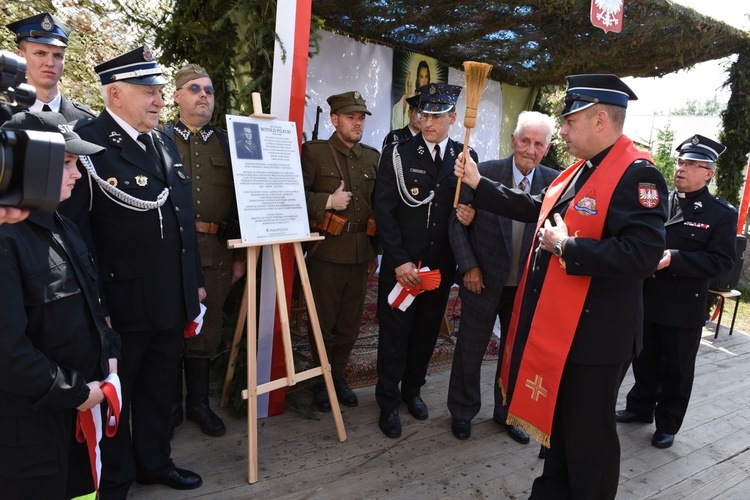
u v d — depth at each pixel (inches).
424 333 117.6
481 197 89.5
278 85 102.7
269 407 115.2
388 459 102.8
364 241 117.3
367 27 193.0
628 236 68.1
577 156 77.4
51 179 35.1
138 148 78.5
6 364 49.0
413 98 153.2
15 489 53.8
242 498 87.2
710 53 211.6
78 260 60.1
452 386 115.4
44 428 54.1
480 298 109.7
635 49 201.2
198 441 103.7
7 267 50.2
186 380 108.3
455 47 217.3
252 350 93.4
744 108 208.5
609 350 73.3
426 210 109.7
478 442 112.3
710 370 167.0
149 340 82.0
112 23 158.2
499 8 164.7
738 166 216.2
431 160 110.2
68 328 56.5
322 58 191.8
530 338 79.0
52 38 90.6
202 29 105.8
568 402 76.7
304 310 140.3
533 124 102.4
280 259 102.1
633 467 107.8
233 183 103.1
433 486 95.1
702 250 113.1
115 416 60.7
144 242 77.7
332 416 118.6
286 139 102.3
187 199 85.7
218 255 104.5
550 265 77.9
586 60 211.2
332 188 114.2
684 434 123.5
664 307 113.5
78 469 65.1
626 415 128.6
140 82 74.1
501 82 259.6
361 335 161.2
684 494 99.3
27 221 53.7
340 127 114.1
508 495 94.1
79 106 100.9
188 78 98.5
